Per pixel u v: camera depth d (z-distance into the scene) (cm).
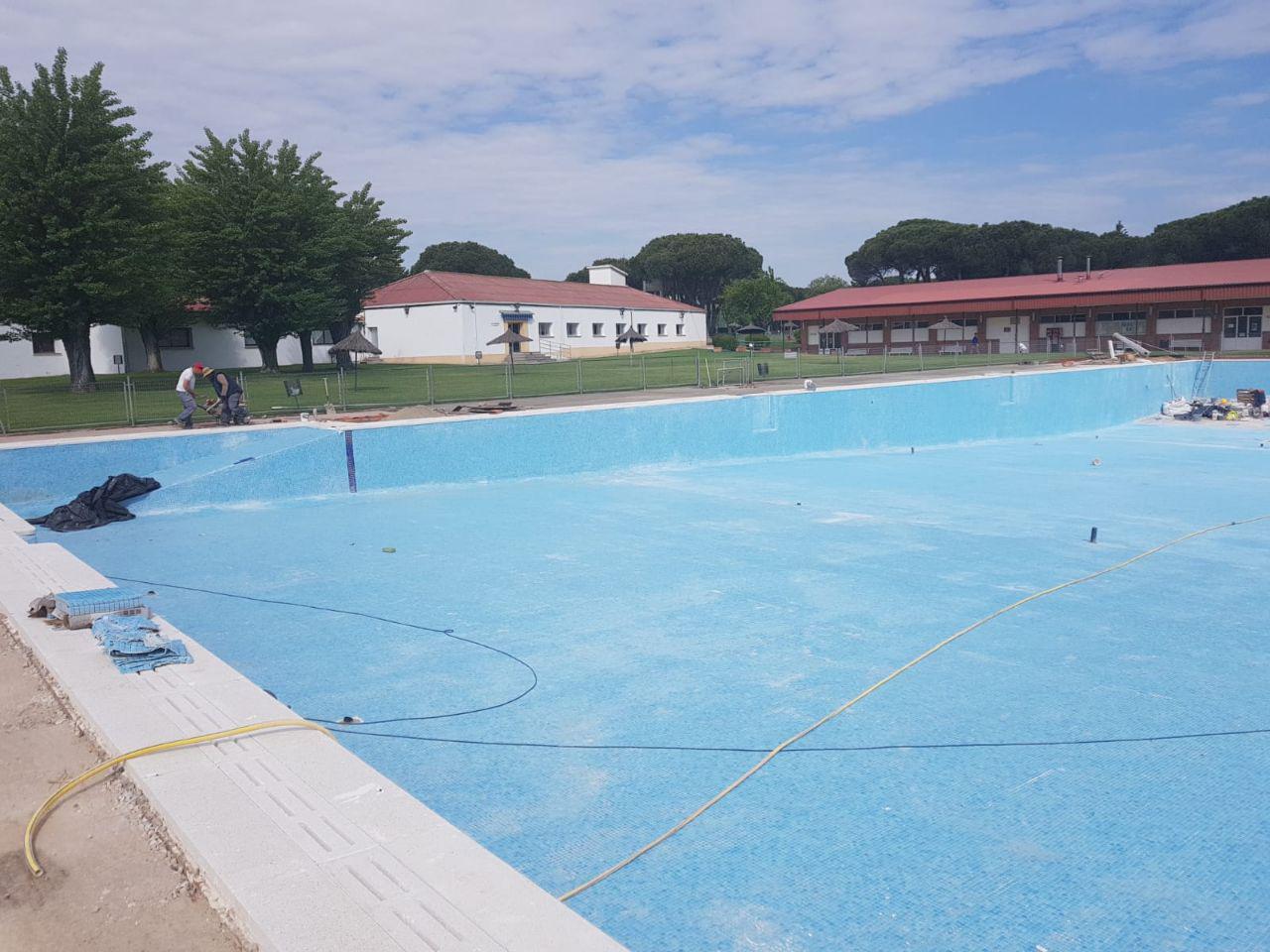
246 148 3397
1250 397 2775
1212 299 4669
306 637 703
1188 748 495
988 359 3834
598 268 6850
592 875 374
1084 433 2450
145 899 290
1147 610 771
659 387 2788
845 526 1158
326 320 3681
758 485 1527
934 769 470
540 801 438
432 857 292
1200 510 1273
